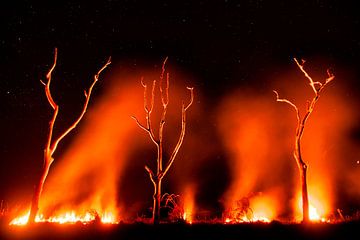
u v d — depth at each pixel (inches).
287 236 358.0
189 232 383.9
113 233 379.6
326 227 387.2
